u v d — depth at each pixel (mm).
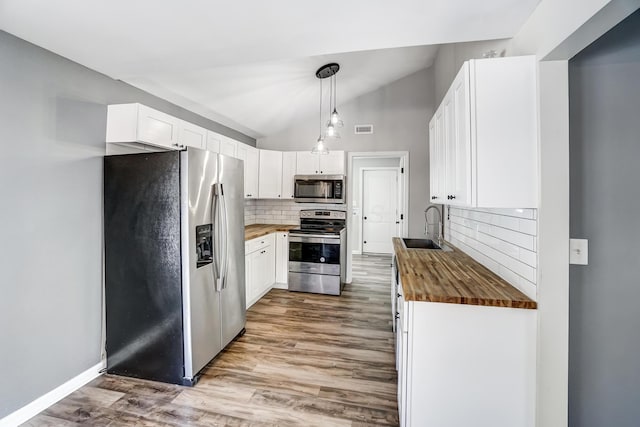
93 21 1588
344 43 1854
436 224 4293
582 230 1438
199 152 2248
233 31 1699
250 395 2037
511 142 1479
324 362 2445
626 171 1410
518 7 1441
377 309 3615
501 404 1445
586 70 1433
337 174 4422
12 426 1758
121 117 2311
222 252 2480
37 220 1889
